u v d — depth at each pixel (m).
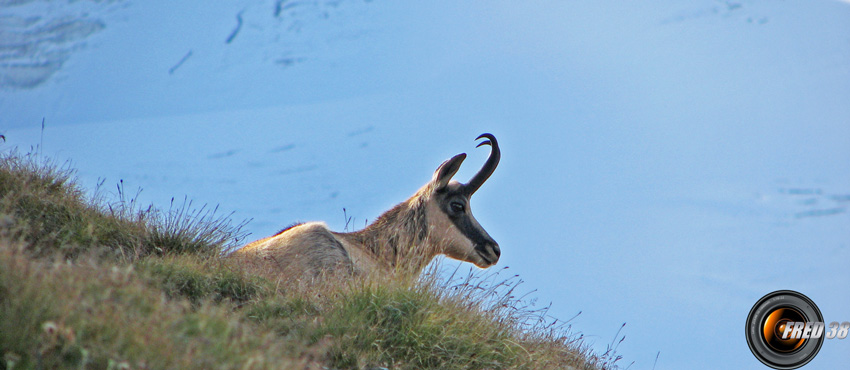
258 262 27.16
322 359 21.05
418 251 31.47
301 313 23.52
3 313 15.88
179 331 17.09
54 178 28.48
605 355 28.97
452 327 23.81
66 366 15.23
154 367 15.59
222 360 16.55
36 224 25.16
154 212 28.45
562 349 27.27
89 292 17.38
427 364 22.69
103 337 16.08
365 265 29.98
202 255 26.86
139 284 18.61
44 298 16.42
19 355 15.23
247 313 23.05
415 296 24.47
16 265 17.20
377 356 21.97
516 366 23.64
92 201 28.19
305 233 29.25
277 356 17.72
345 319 22.83
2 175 26.95
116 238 26.62
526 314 26.83
